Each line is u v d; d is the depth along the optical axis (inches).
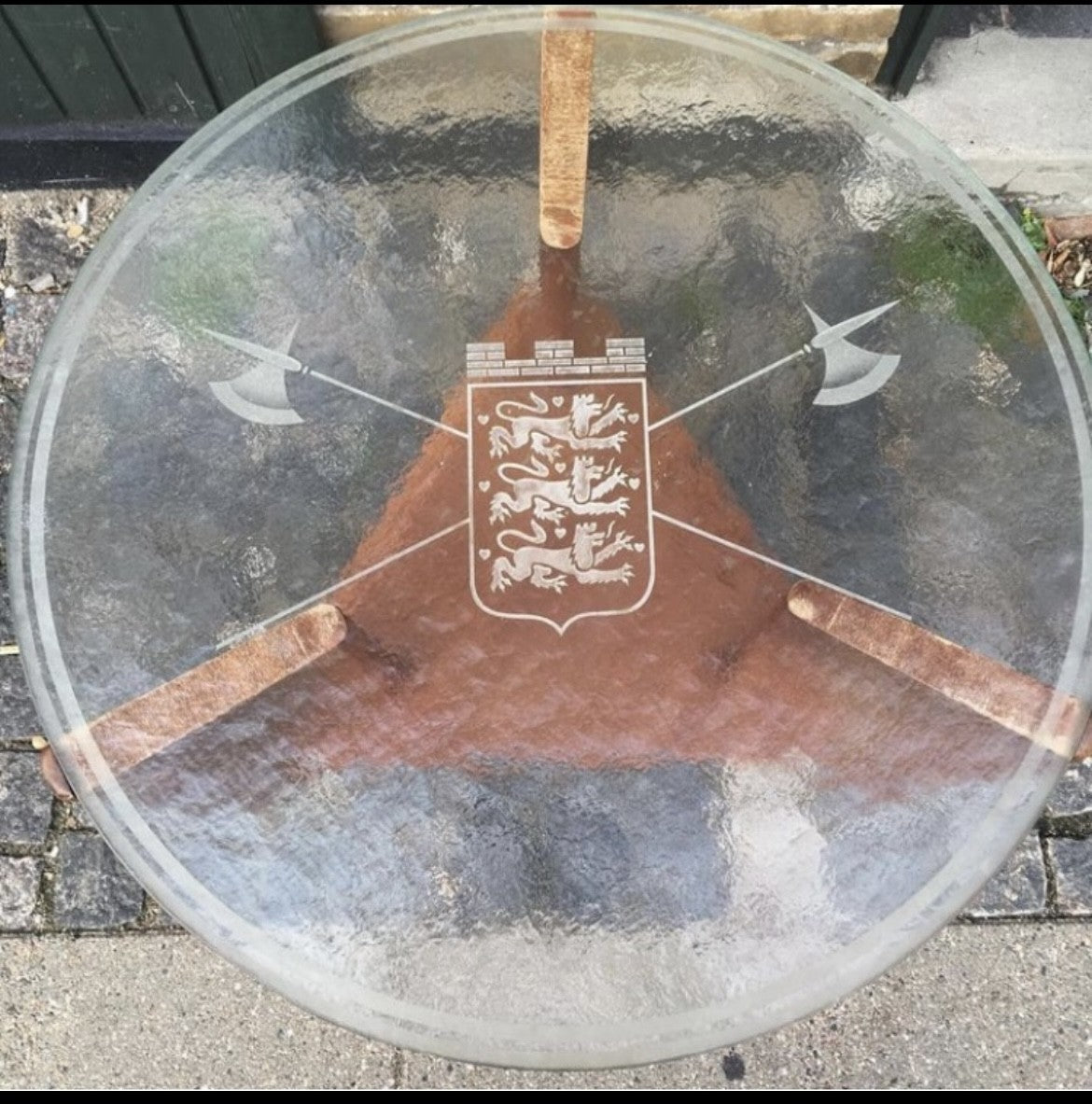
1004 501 36.0
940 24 51.4
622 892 32.4
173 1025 43.5
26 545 35.2
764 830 32.8
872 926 31.9
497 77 40.3
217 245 38.4
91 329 37.3
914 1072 43.2
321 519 35.7
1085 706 33.5
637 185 39.7
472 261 38.6
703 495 35.6
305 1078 43.1
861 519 35.8
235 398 36.8
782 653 34.3
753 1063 43.1
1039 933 44.3
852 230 38.9
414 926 32.1
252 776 33.2
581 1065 31.1
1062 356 37.4
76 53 47.4
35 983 43.8
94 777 33.1
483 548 35.0
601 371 36.9
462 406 36.5
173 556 35.3
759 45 40.5
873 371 37.3
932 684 33.9
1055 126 50.7
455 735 33.6
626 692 33.9
